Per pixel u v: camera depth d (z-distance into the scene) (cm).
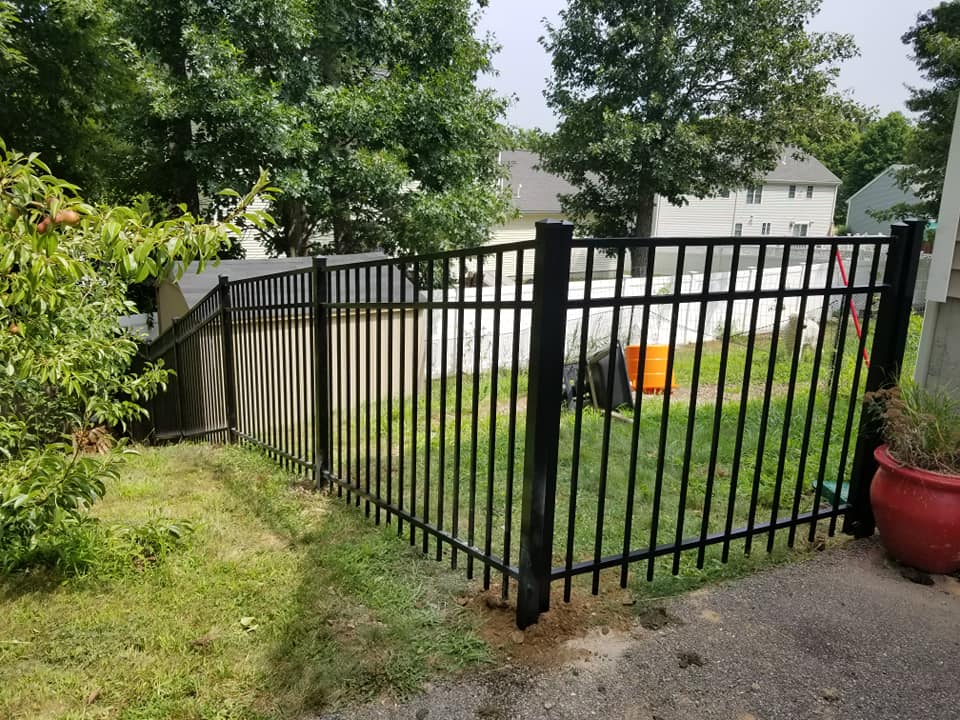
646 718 193
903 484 266
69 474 269
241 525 328
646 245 225
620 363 640
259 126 1120
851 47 1941
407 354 772
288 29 1186
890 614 244
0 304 224
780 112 1919
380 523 327
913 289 286
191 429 659
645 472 408
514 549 297
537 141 2267
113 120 1324
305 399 388
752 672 212
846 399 621
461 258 256
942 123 2233
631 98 2036
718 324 1216
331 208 1286
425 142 1352
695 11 1936
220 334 530
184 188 1278
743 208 3731
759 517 339
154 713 193
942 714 195
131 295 1141
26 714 192
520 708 197
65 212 197
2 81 1192
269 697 200
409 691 203
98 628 235
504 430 523
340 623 237
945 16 2247
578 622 238
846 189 5525
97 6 1193
